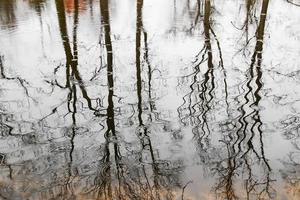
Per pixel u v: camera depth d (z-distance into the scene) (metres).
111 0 25.55
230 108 10.79
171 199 7.30
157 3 24.33
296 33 17.08
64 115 10.62
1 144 9.30
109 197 7.41
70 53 15.32
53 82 12.75
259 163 8.40
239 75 12.98
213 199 7.27
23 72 13.60
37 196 7.43
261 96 11.41
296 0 23.33
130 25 19.06
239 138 9.35
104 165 8.44
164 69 13.66
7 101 11.50
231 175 8.00
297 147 8.94
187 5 23.62
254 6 21.86
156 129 9.85
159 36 17.31
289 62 13.90
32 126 10.10
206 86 12.21
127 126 10.02
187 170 8.21
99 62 14.38
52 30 18.36
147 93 11.83
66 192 7.56
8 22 20.00
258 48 15.35
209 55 14.88
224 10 21.67
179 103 11.16
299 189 7.49
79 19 20.28
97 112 10.77
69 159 8.67
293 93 11.52
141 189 7.62
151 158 8.68
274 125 9.88
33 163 8.54
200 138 9.40
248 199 7.23
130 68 13.77
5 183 7.84
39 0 25.44
